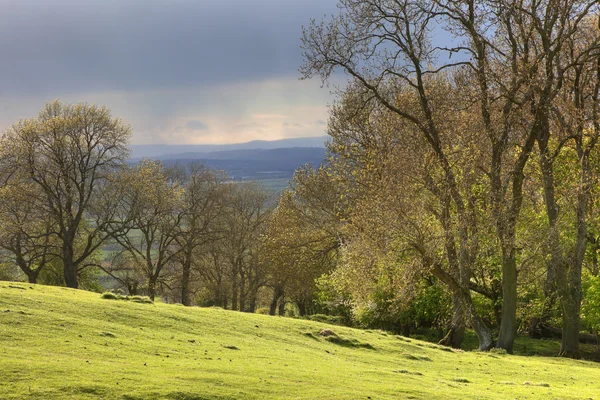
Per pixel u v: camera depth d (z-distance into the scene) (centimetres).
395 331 5475
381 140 5159
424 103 4116
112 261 7475
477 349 4262
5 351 1566
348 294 5316
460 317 4125
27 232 6775
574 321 4084
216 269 8331
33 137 6500
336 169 5897
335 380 1720
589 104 4284
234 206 8412
